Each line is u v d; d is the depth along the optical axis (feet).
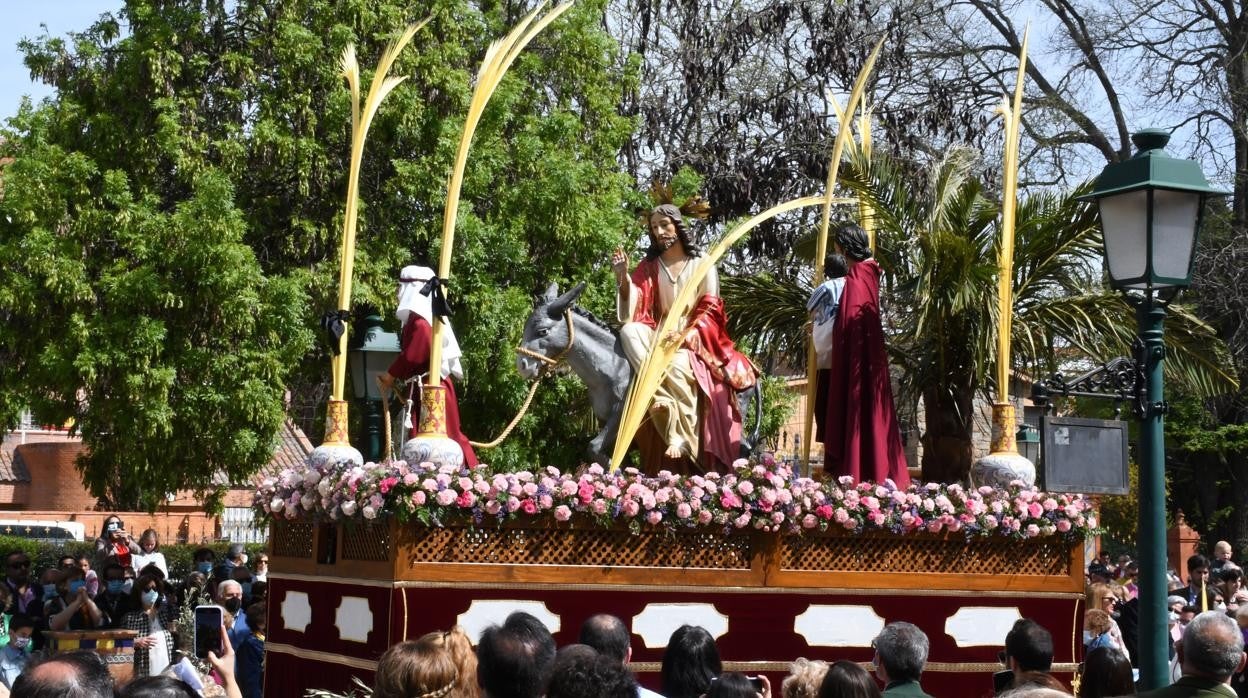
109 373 70.23
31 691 13.75
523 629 18.65
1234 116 101.19
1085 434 36.24
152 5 74.33
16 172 70.69
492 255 74.74
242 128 75.41
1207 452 106.63
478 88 37.27
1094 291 51.98
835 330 39.40
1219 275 97.19
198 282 70.18
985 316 46.42
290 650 37.68
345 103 72.95
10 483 128.77
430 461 33.65
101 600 52.65
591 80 81.61
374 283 74.23
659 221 39.75
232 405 70.13
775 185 91.09
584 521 33.06
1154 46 105.60
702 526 34.01
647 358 36.32
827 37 92.17
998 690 25.16
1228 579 56.59
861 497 35.55
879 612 35.68
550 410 74.95
